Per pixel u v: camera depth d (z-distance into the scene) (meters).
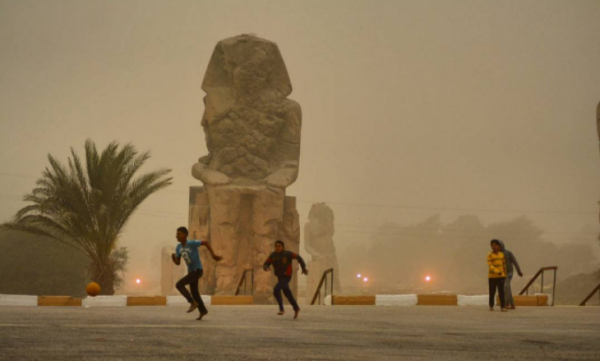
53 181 38.81
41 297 27.56
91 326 14.20
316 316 19.77
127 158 39.75
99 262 39.03
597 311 23.44
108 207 38.78
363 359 9.56
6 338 11.27
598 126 38.34
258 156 54.78
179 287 17.22
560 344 11.77
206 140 56.66
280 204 52.66
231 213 51.91
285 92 56.50
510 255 24.47
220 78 55.91
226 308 25.30
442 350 10.80
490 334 13.71
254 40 54.78
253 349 10.58
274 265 19.44
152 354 9.70
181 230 17.31
